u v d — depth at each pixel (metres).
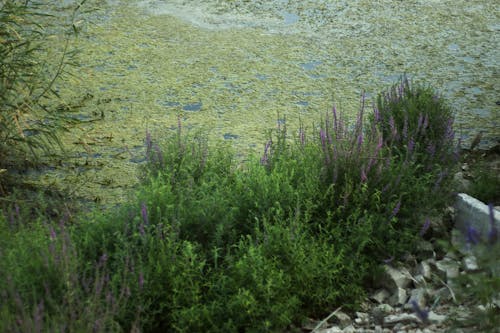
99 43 7.90
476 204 4.25
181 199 4.04
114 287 3.37
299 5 9.33
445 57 7.56
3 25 5.14
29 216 4.47
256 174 4.34
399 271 4.01
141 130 5.93
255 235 4.04
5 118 5.05
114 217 3.98
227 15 8.91
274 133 5.89
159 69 7.27
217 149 4.87
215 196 4.08
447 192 4.50
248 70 7.25
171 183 4.38
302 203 4.19
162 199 4.00
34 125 5.80
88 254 3.75
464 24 8.56
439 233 4.33
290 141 5.73
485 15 8.88
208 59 7.54
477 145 5.46
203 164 4.55
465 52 7.69
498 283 3.14
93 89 6.74
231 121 6.12
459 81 6.93
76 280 3.30
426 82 6.91
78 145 5.67
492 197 4.73
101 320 3.11
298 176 4.46
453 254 4.12
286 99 6.58
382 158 4.30
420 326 3.56
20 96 5.77
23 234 3.69
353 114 6.24
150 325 3.51
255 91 6.76
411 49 7.79
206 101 6.54
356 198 4.19
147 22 8.62
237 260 3.84
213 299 3.64
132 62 7.42
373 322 3.68
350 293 3.84
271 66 7.36
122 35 8.16
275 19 8.77
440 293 3.84
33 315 3.15
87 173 5.25
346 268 3.94
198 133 5.05
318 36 8.20
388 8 9.20
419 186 4.38
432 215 4.35
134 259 3.68
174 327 3.43
